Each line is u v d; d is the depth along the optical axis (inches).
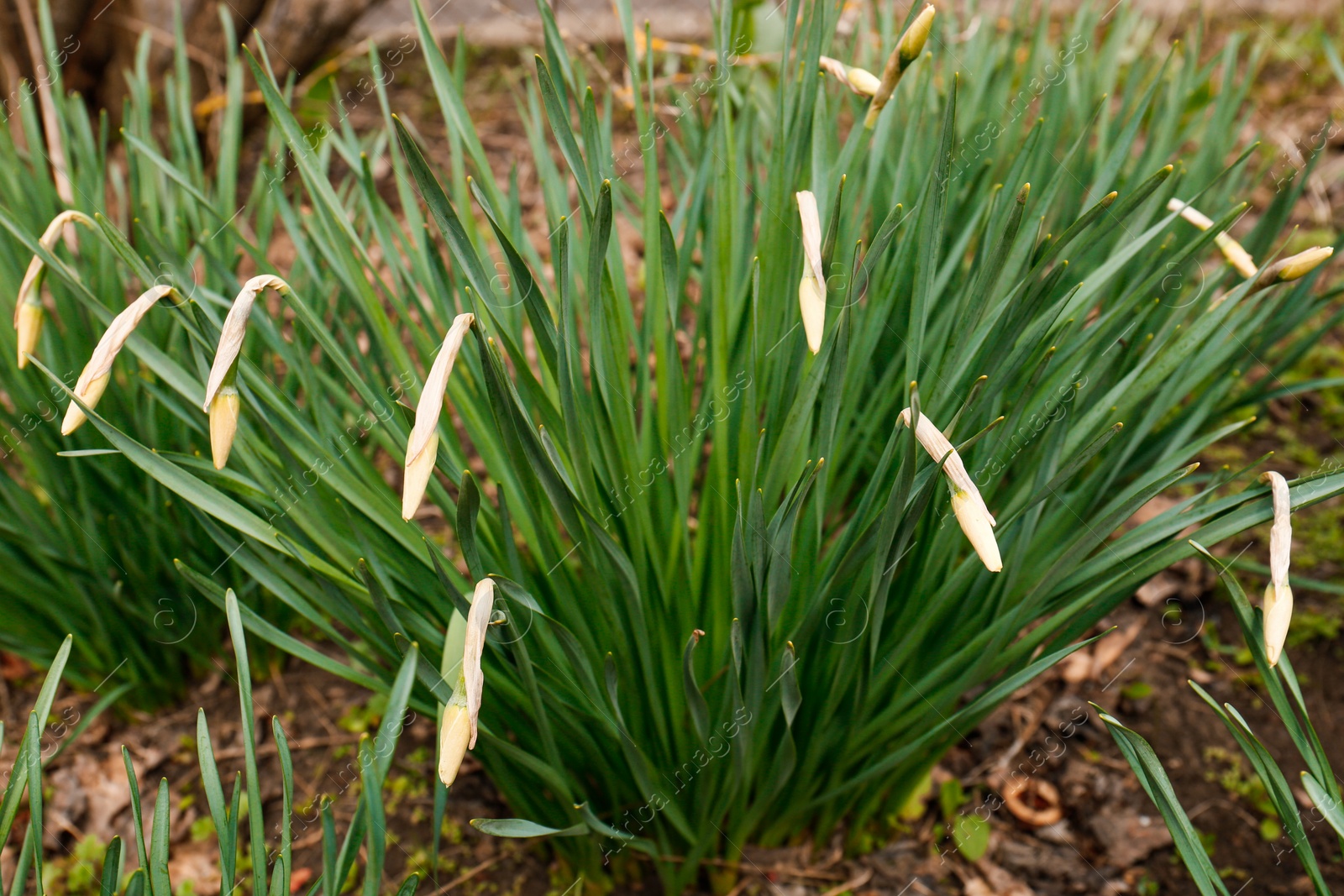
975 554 23.7
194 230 29.9
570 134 22.8
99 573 28.9
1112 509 23.8
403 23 57.6
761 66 36.9
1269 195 47.1
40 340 28.8
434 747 31.4
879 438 27.8
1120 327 25.0
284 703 32.5
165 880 21.9
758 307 24.1
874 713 26.1
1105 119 32.8
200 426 26.1
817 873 28.6
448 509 25.6
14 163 29.0
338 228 25.0
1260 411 37.5
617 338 24.2
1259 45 35.2
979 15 36.7
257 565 24.3
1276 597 21.2
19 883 21.6
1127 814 29.7
